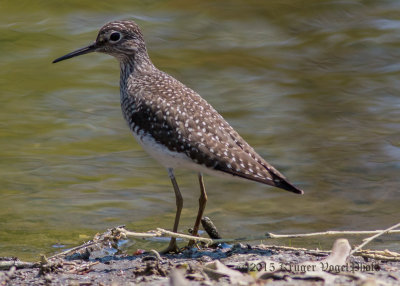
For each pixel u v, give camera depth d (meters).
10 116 16.41
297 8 22.84
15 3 21.92
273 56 20.11
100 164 14.36
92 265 8.86
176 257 9.29
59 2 22.03
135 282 7.90
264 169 9.27
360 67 19.52
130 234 9.19
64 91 17.64
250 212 12.02
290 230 11.14
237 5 22.92
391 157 14.44
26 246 10.44
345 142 15.31
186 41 20.73
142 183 13.49
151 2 22.70
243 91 18.12
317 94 17.95
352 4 23.14
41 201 12.50
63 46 19.69
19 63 18.88
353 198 12.54
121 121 16.47
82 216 11.84
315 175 13.68
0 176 13.59
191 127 9.54
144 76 10.88
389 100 17.61
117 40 11.33
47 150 14.94
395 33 21.22
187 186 13.37
